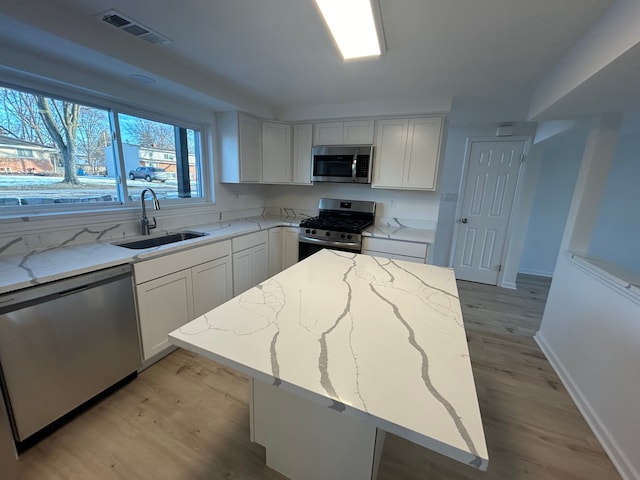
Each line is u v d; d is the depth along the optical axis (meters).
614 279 1.61
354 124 3.12
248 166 3.16
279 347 0.86
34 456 1.39
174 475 1.32
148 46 1.83
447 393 0.69
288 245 3.44
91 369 1.63
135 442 1.47
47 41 1.46
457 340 0.93
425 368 0.78
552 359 2.24
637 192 3.59
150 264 1.91
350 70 2.16
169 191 2.76
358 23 1.44
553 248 4.35
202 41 1.75
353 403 0.65
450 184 4.08
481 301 3.45
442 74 2.17
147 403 1.73
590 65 1.42
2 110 1.65
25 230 1.73
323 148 3.23
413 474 1.37
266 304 1.16
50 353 1.44
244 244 2.83
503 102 2.78
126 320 1.79
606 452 1.49
